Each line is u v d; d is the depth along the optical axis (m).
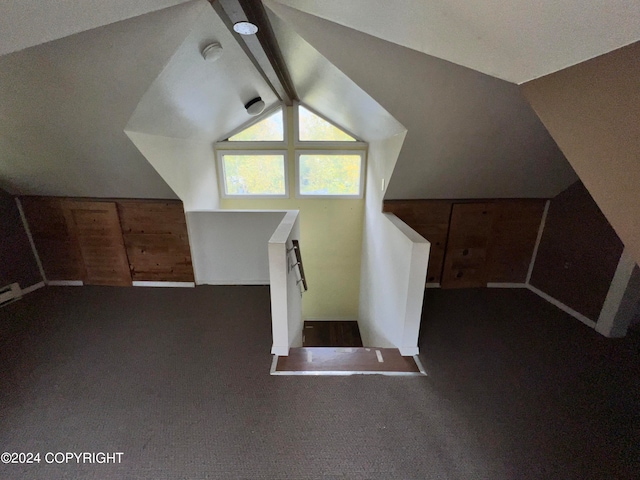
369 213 4.08
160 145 2.86
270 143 4.18
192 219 3.49
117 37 1.49
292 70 2.59
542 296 3.53
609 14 0.64
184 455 1.65
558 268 3.30
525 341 2.69
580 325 2.95
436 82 1.85
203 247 3.61
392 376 2.24
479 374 2.28
